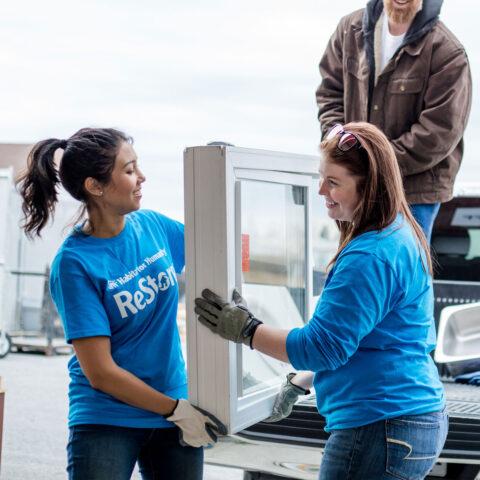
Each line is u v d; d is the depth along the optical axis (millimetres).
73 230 2199
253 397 2232
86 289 2076
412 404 1979
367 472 1978
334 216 2117
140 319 2166
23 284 9570
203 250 2059
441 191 3496
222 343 2070
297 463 2785
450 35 3422
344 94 3689
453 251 4266
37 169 2205
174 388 2246
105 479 2115
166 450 2242
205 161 2035
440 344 3861
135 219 2295
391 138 3541
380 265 1924
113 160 2104
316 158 2533
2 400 3104
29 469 4785
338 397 2025
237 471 4793
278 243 2432
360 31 3611
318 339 1919
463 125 3451
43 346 9312
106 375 2053
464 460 2660
